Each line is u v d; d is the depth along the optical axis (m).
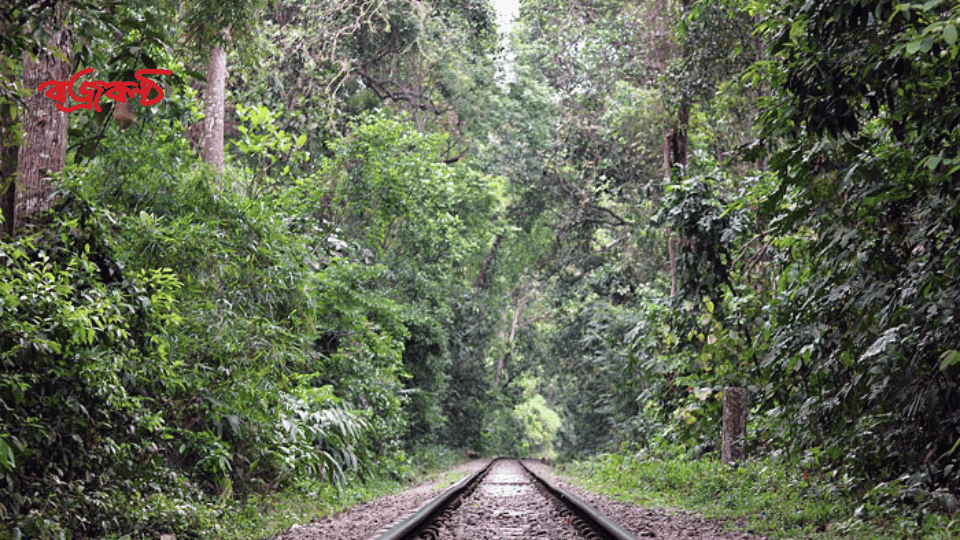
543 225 39.94
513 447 61.19
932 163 6.52
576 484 20.80
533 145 35.75
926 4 5.77
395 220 21.92
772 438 13.68
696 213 14.41
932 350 7.91
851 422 9.72
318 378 18.23
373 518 9.78
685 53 17.14
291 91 22.08
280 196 16.17
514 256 41.12
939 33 5.79
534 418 63.22
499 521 9.39
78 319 6.89
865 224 8.52
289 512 10.59
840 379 9.62
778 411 11.46
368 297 19.77
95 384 7.70
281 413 12.27
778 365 10.38
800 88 7.32
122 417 8.30
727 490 12.53
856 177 7.73
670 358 17.98
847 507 9.08
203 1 11.44
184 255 10.87
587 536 7.65
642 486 16.14
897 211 8.35
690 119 20.84
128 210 11.75
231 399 11.02
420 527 8.01
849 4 6.54
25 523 6.20
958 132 6.98
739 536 7.92
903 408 8.54
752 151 8.22
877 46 6.69
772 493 11.27
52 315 6.93
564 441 67.94
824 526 8.57
